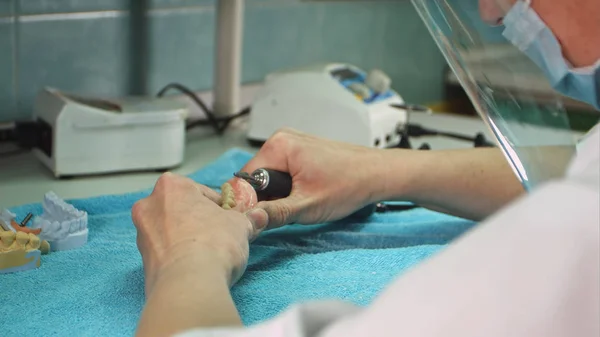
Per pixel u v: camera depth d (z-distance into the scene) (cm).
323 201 117
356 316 57
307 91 153
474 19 92
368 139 151
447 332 51
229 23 163
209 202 103
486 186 121
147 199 104
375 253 112
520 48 87
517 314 50
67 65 154
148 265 96
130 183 138
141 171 142
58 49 153
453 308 52
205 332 65
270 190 116
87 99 143
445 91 218
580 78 85
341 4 194
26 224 113
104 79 159
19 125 142
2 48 147
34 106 144
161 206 101
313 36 191
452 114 201
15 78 149
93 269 106
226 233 98
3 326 95
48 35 151
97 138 137
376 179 120
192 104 170
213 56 173
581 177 66
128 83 162
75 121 135
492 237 54
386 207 132
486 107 94
